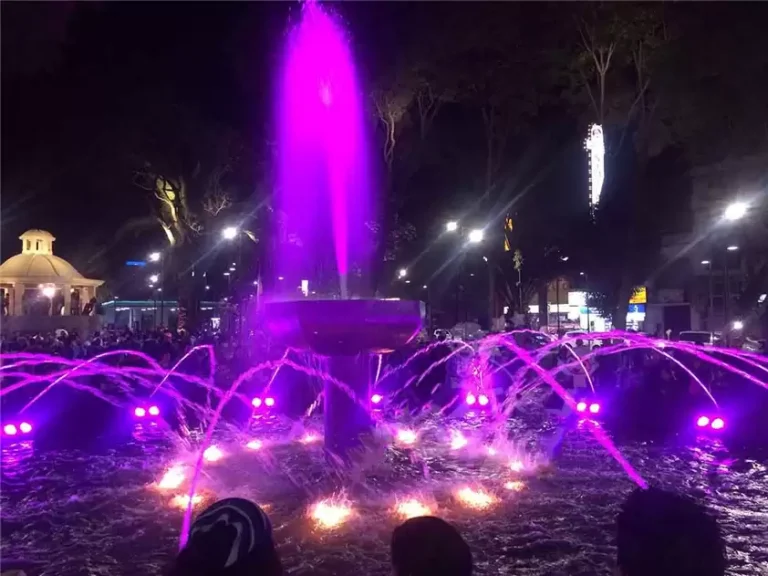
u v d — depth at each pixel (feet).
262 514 7.97
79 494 27.68
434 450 36.35
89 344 79.46
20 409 53.52
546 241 145.28
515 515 24.13
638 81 100.83
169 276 138.00
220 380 68.08
